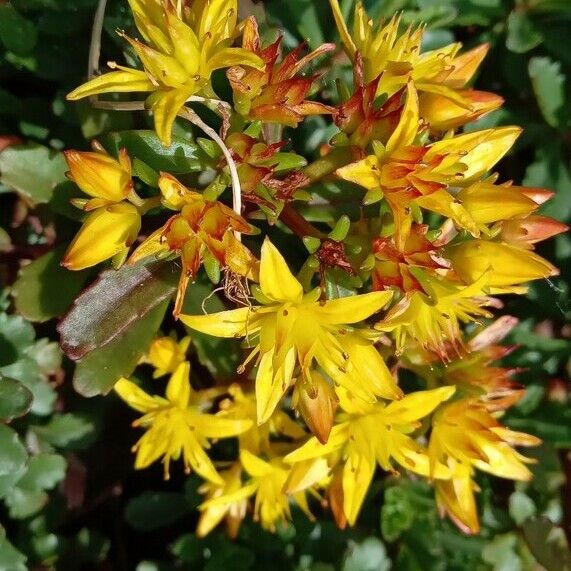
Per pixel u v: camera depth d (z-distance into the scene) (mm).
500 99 75
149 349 81
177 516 96
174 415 80
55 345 89
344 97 73
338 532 96
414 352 80
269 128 79
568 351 99
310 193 77
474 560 98
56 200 82
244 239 84
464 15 95
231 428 80
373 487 98
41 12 88
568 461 102
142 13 67
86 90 64
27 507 89
